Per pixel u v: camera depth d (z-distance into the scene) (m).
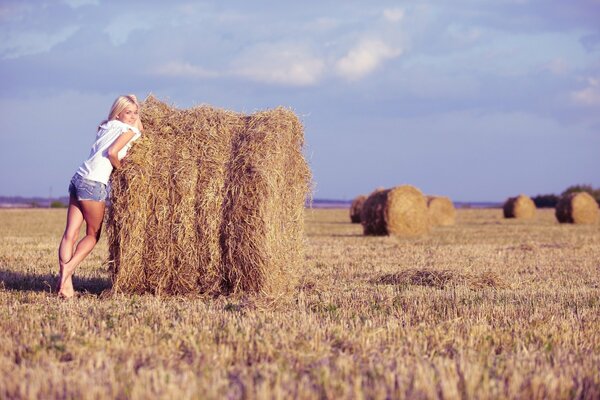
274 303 9.01
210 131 9.81
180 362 5.96
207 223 9.57
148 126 9.91
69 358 6.08
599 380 5.55
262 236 9.51
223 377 5.43
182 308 8.51
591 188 90.81
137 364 5.87
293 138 10.82
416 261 16.70
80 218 9.80
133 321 7.64
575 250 20.23
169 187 9.61
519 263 16.31
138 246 9.66
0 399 4.88
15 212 54.69
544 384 5.33
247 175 9.51
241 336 6.80
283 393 4.93
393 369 5.76
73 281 11.77
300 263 11.11
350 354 6.38
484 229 33.94
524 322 8.06
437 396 5.05
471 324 7.79
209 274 9.67
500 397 5.05
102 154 9.56
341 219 49.28
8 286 11.16
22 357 6.06
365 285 11.84
